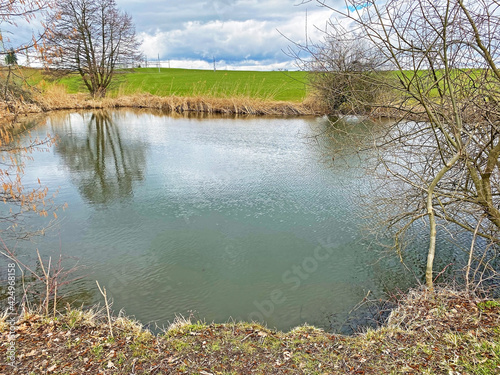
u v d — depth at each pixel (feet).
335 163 33.63
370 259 17.70
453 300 11.59
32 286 15.12
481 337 9.58
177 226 21.45
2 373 9.14
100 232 20.63
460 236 19.45
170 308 14.01
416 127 15.33
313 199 25.45
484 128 13.23
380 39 11.51
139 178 30.94
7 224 21.29
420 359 9.23
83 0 77.92
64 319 11.82
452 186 15.87
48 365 9.53
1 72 13.17
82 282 15.69
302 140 46.24
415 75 11.66
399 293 13.99
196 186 28.68
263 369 9.41
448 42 11.07
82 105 86.69
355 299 14.55
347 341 10.70
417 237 19.60
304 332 11.56
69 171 33.09
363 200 22.09
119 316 12.53
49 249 18.60
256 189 27.76
